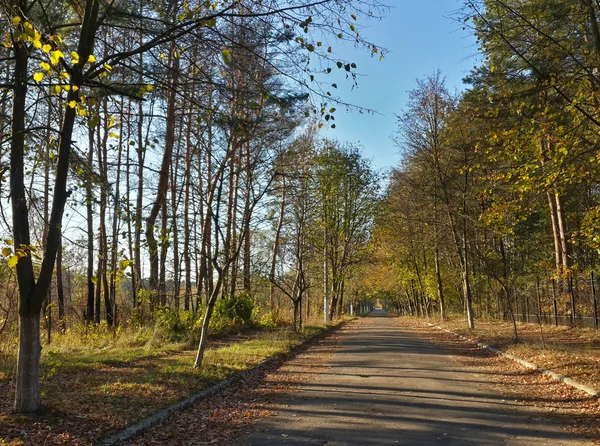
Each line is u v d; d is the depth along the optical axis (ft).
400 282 166.81
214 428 22.52
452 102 80.38
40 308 21.61
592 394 27.04
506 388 31.76
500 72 36.88
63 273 76.28
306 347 61.87
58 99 23.79
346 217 112.78
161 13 23.91
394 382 34.06
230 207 69.46
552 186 37.86
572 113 35.83
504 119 37.78
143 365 37.47
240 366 39.04
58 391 26.43
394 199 101.19
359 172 109.81
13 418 19.77
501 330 73.97
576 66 34.76
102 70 23.03
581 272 80.28
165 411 23.84
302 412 25.44
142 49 23.32
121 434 19.76
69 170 24.57
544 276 86.07
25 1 21.56
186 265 70.38
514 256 106.11
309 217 77.25
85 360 38.32
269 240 88.74
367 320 179.83
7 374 30.17
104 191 24.54
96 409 22.93
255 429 22.20
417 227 104.99
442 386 32.35
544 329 69.26
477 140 45.14
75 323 66.28
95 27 23.29
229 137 38.52
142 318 63.16
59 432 19.07
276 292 123.95
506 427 22.02
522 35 35.99
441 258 126.62
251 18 24.22
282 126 39.75
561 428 21.72
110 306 73.15
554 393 29.32
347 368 41.73
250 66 25.31
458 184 82.38
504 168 39.91
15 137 21.52
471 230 83.97
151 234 24.89
